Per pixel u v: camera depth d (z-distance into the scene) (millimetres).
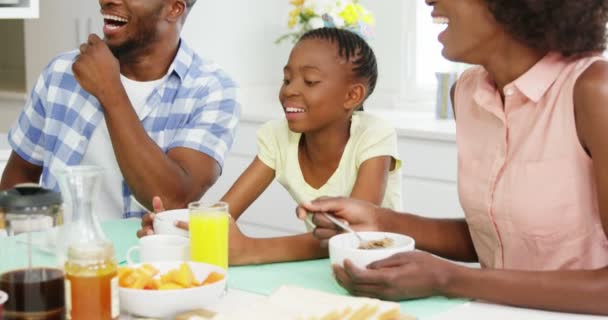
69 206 1258
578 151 1344
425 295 1314
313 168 1833
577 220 1373
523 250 1451
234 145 3314
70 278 1136
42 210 1133
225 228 1423
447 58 1437
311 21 3150
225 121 2074
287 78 1781
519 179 1400
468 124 1516
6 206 1126
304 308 1168
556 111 1352
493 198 1440
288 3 3672
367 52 1804
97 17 3133
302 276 1453
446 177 2898
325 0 3139
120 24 1945
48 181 2049
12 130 2158
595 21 1328
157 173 1879
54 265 1153
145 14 1931
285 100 1771
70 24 3240
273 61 3689
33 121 2113
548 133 1361
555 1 1296
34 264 1155
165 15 1976
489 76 1464
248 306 1190
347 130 1818
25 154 2156
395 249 1351
